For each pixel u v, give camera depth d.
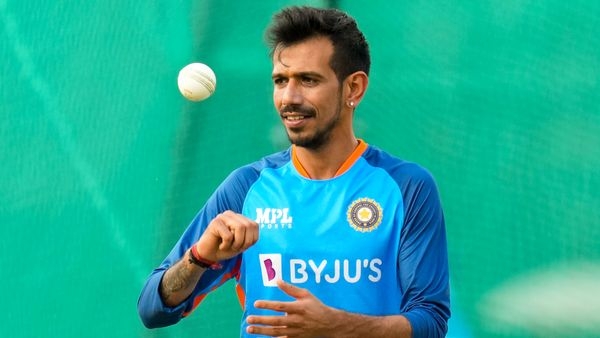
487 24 18.36
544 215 18.03
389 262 11.66
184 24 18.84
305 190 11.84
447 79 18.34
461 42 18.38
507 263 18.03
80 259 18.47
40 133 18.73
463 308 17.95
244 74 18.70
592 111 18.08
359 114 18.39
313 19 11.37
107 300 18.38
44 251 18.52
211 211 12.11
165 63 18.77
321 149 11.80
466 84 18.31
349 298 11.55
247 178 12.12
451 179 18.20
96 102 18.73
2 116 18.80
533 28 18.28
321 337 10.68
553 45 18.22
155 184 18.55
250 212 11.91
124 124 18.70
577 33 18.20
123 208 18.52
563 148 18.09
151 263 18.39
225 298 18.30
